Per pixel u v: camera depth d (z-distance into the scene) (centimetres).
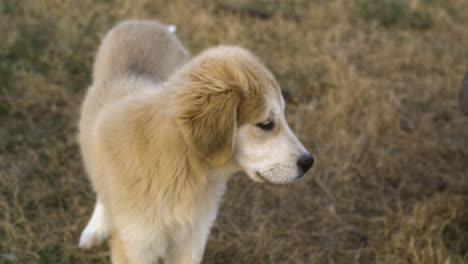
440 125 560
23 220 363
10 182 396
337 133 511
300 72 621
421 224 398
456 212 414
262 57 648
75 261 347
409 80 646
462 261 359
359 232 407
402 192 455
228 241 384
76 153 443
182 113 232
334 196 441
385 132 532
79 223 375
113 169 262
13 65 540
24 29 614
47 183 409
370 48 719
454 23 836
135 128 256
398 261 369
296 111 546
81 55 584
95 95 325
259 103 242
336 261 383
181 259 308
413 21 827
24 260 337
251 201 428
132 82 321
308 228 409
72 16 674
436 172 481
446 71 666
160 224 270
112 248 286
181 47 416
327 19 793
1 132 451
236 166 263
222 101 232
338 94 571
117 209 267
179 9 732
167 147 249
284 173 254
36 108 490
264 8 800
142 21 402
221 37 671
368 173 471
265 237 387
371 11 838
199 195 271
